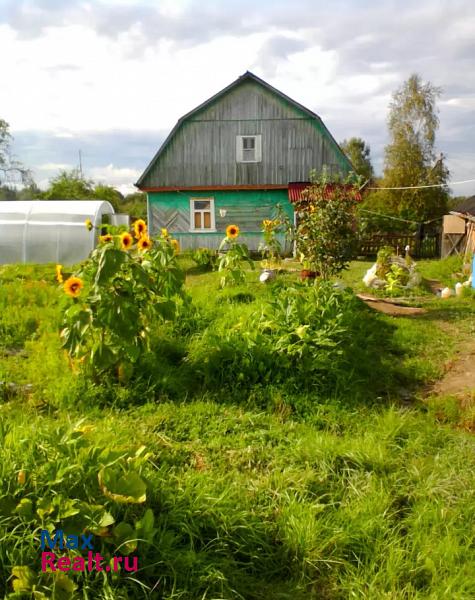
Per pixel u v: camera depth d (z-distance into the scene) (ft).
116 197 137.69
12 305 24.50
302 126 66.49
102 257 14.03
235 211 67.67
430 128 91.09
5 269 39.34
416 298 36.06
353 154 176.04
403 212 86.63
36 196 136.46
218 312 23.84
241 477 11.14
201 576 8.16
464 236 62.28
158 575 8.09
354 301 28.40
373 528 9.64
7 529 8.05
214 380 16.46
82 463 9.13
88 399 14.57
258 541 9.21
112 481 8.52
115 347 15.34
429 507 10.30
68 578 7.42
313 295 24.00
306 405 15.43
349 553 9.25
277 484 10.78
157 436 12.80
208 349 17.87
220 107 66.64
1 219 58.18
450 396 16.56
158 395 15.42
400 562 8.89
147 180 67.67
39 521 8.13
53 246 57.26
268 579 8.75
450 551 9.01
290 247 65.57
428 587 8.48
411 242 72.90
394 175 90.63
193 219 68.03
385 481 11.14
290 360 17.07
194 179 67.36
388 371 19.17
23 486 8.55
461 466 11.89
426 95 91.45
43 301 25.77
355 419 14.79
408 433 13.62
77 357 15.42
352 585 8.48
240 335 18.56
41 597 7.22
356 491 10.75
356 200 31.32
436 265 53.26
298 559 9.02
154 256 16.89
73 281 14.38
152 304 15.98
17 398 14.52
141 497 8.36
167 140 66.74
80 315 14.30
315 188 31.73
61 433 9.93
